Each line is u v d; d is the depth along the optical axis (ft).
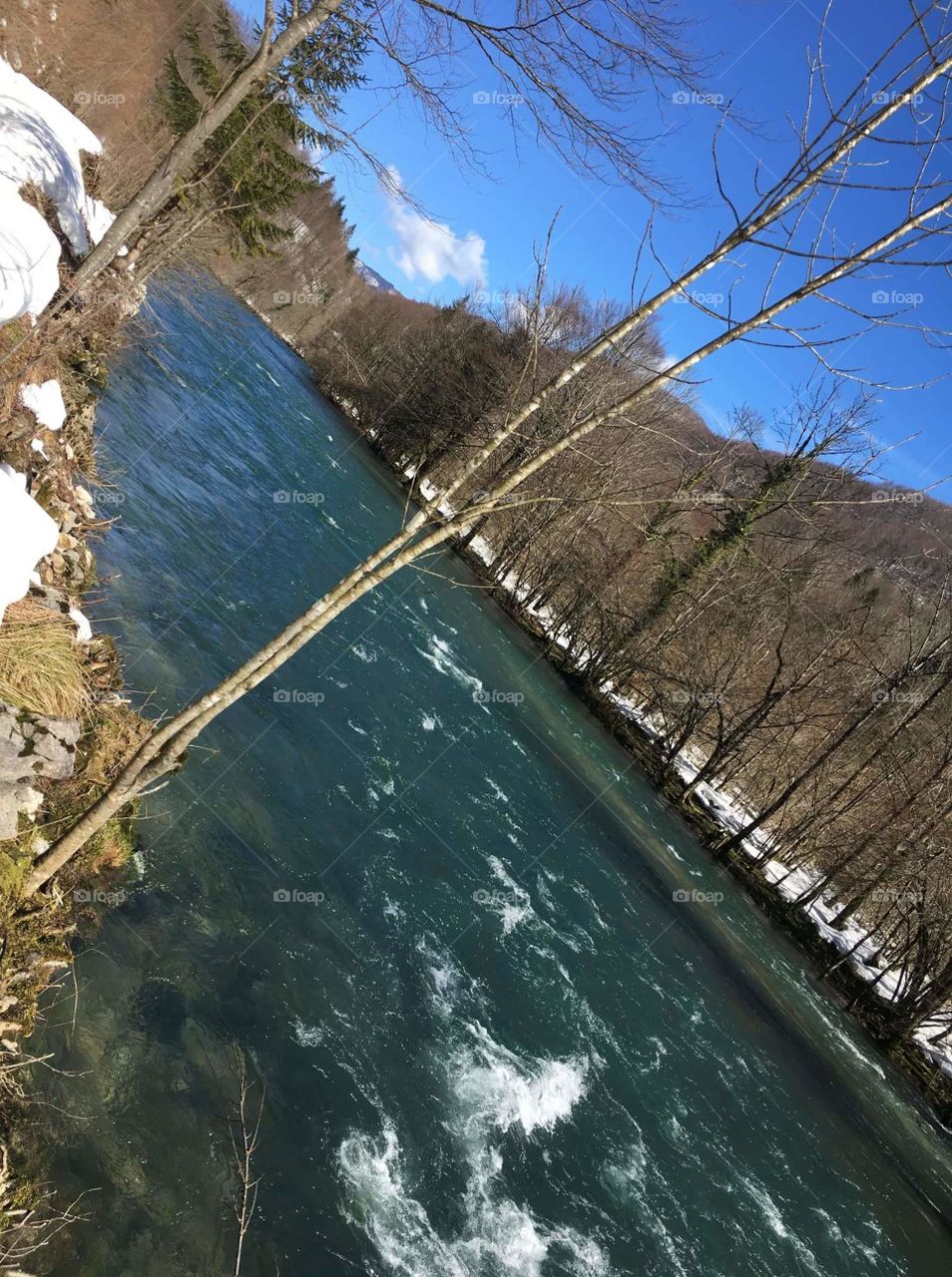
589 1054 29.45
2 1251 12.31
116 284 33.17
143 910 20.34
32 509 19.95
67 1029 16.24
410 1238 18.15
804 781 73.00
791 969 56.39
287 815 28.84
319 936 24.67
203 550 43.45
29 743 17.80
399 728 43.68
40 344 24.56
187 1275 14.17
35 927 16.53
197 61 55.62
